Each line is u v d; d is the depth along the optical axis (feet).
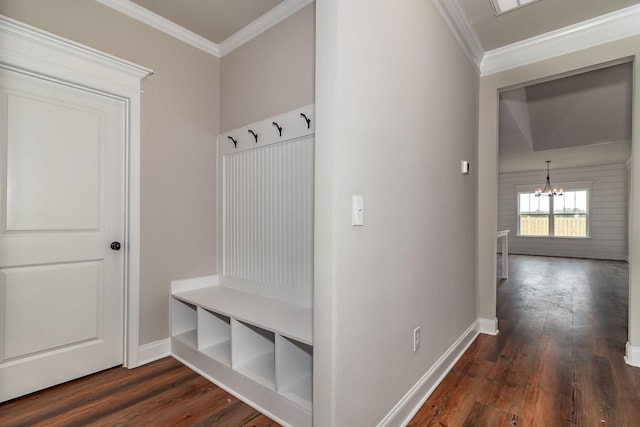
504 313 11.54
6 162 5.75
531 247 30.63
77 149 6.57
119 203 7.18
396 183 5.30
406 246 5.61
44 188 6.16
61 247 6.37
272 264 7.64
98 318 6.86
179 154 8.16
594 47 7.89
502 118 13.92
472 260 9.11
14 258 5.83
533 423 5.29
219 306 6.88
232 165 8.71
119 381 6.53
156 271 7.63
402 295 5.48
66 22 6.28
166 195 7.85
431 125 6.54
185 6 7.29
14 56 5.54
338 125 4.03
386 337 5.03
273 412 5.39
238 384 6.02
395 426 5.15
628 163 25.32
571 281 17.51
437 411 5.67
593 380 6.66
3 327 5.71
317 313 4.19
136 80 7.20
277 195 7.56
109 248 7.02
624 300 13.41
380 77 4.85
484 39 8.64
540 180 30.09
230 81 8.80
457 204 7.98
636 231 7.38
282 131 7.45
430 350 6.48
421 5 6.12
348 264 4.23
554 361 7.57
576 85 11.32
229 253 8.75
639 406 5.75
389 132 5.09
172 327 7.84
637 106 7.34
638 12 7.30
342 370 4.13
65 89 6.39
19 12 5.74
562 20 7.82
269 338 6.79
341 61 4.07
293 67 7.31
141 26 7.42
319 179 4.17
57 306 6.31
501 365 7.39
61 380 6.36
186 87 8.32
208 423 5.27
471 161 9.00
